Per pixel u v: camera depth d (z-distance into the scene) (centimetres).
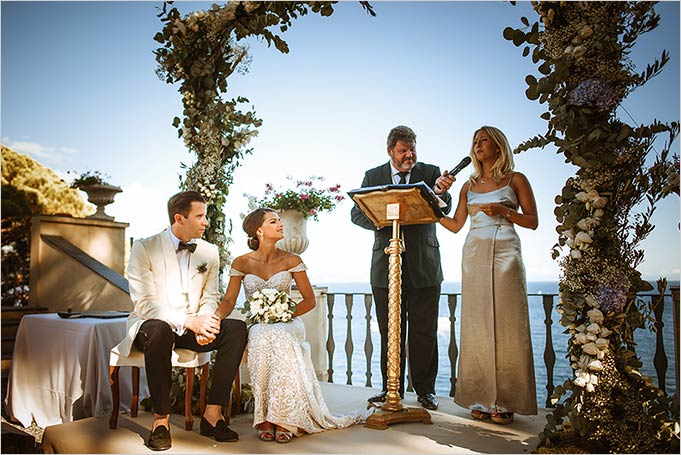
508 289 332
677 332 290
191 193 332
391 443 291
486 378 334
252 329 316
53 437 304
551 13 265
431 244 393
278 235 345
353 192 343
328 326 507
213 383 303
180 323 299
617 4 254
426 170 400
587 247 255
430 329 386
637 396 248
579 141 255
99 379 357
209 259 337
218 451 279
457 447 283
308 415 309
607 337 253
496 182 341
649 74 255
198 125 384
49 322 386
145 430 310
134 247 322
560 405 265
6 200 867
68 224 644
